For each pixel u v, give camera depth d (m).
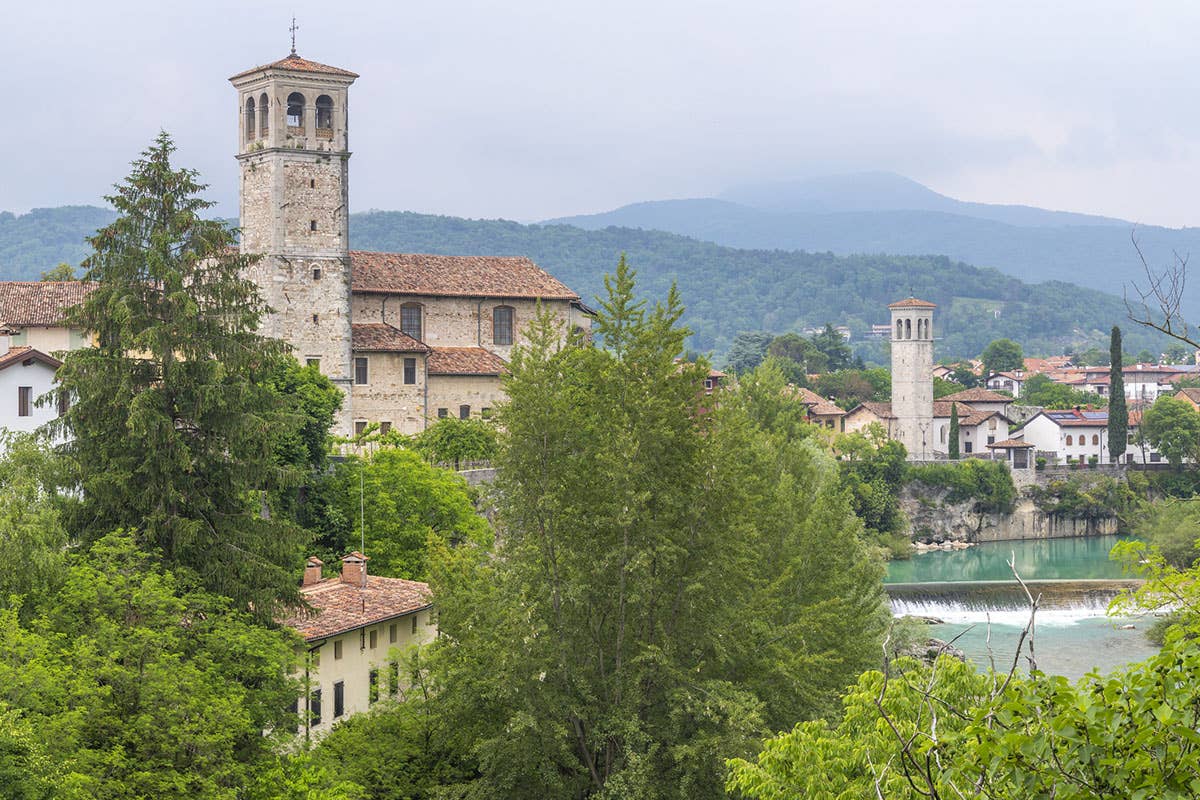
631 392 62.00
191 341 65.50
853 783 34.19
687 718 58.91
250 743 58.47
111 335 65.88
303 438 109.69
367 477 108.44
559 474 61.50
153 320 65.69
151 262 64.44
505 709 60.16
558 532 60.72
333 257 140.50
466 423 137.12
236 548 65.12
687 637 60.91
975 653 125.56
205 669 57.16
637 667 59.44
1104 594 152.75
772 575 70.62
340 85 140.25
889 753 33.97
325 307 140.25
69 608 54.84
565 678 59.03
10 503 55.97
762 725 58.03
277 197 137.62
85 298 66.62
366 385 144.00
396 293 148.38
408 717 66.62
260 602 64.31
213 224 67.94
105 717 51.31
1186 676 22.08
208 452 66.06
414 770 63.75
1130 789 21.31
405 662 68.25
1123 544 33.50
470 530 109.19
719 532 61.59
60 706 49.28
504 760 57.66
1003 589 153.00
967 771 23.12
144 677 52.72
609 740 59.25
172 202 67.06
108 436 64.88
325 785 55.66
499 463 61.97
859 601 80.19
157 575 57.34
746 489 64.94
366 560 87.00
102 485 62.91
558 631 59.47
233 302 68.69
